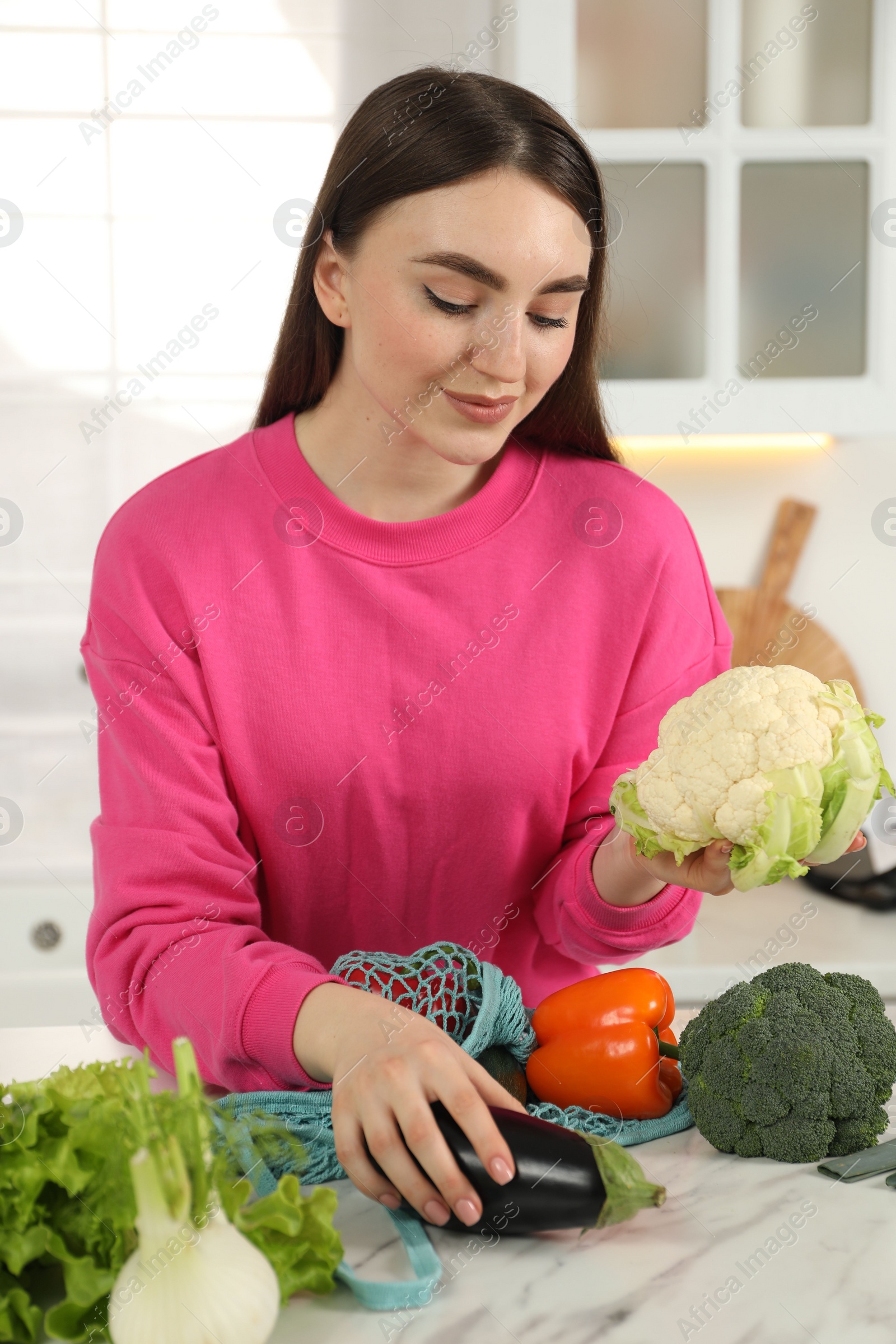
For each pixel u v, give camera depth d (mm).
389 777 983
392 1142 627
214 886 901
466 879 1042
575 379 1011
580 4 1862
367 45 2086
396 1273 601
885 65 1898
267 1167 668
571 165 824
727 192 1902
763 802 775
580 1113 752
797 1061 696
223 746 962
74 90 2072
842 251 1949
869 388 1965
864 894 1978
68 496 2201
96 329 2154
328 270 904
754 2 1881
